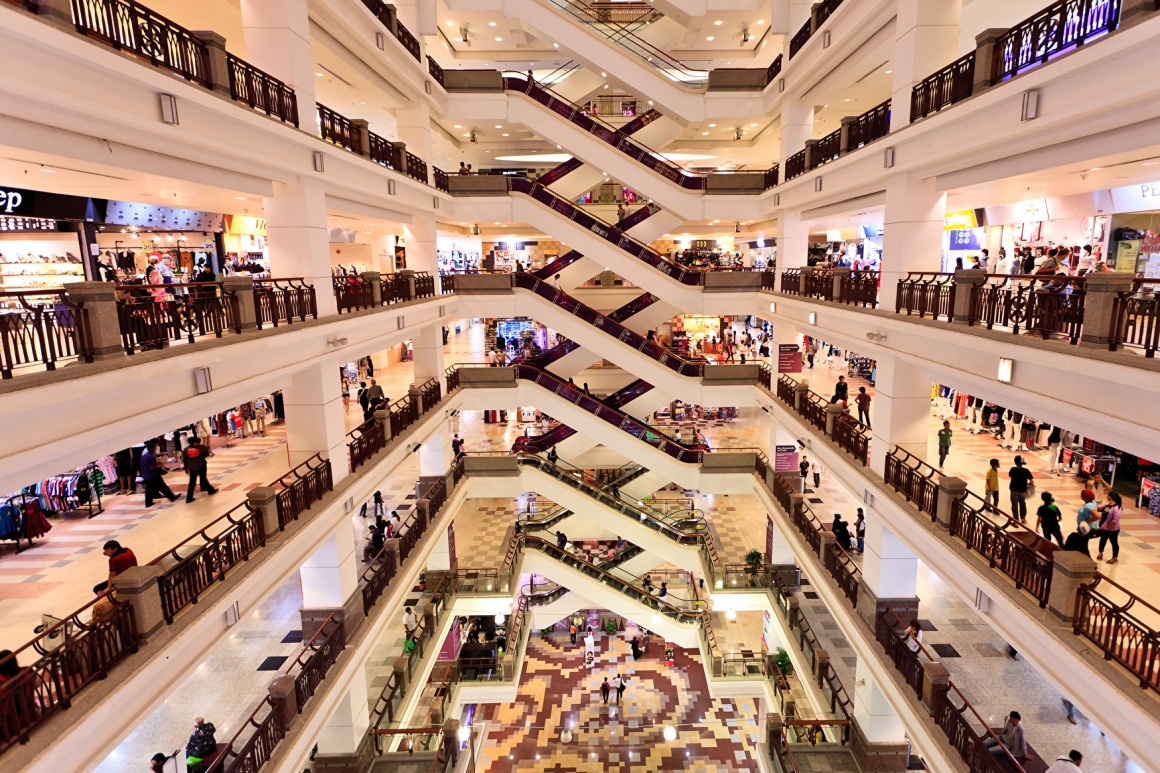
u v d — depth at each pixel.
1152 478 9.09
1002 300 6.64
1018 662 9.74
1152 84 4.36
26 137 4.55
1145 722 4.42
